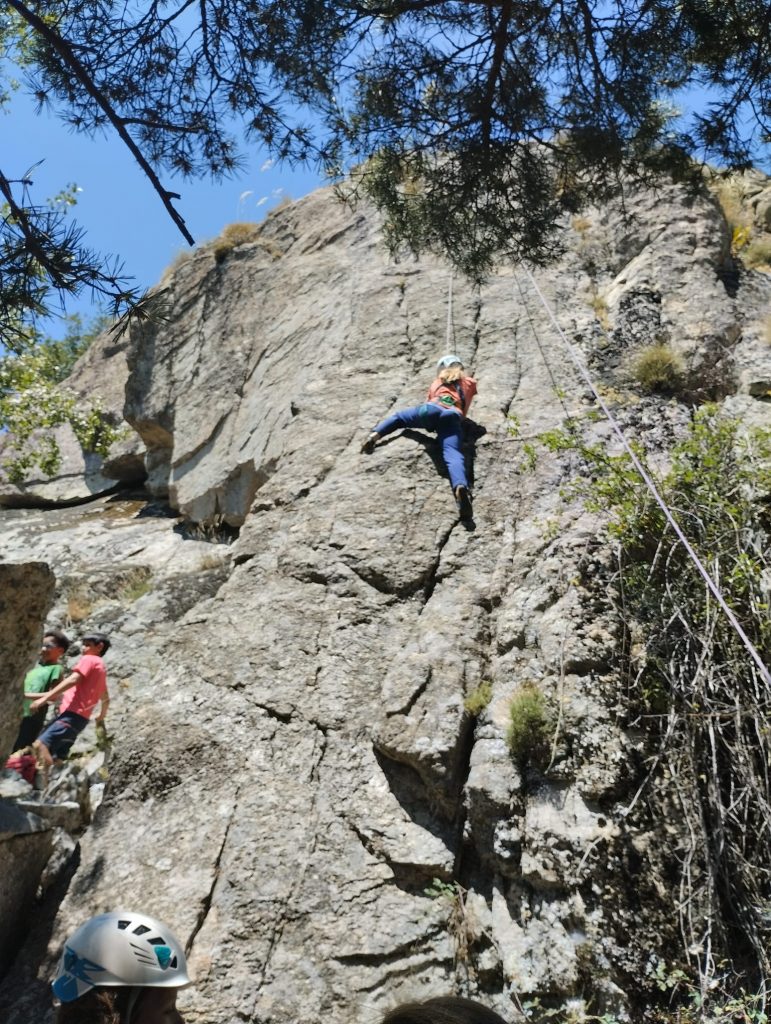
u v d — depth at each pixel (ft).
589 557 20.54
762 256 32.12
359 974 15.92
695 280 30.01
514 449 25.39
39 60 15.69
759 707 16.92
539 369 28.78
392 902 16.78
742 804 16.40
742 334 28.58
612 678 18.43
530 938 15.81
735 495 19.97
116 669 27.04
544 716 18.06
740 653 17.58
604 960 15.11
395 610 21.91
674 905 15.66
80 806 20.72
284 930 16.60
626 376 27.63
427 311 32.48
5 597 15.08
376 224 38.70
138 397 40.27
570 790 17.13
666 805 16.67
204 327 40.47
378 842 17.57
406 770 18.65
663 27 16.70
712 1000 14.55
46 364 45.50
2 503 43.68
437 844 17.39
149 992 6.13
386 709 19.24
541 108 17.24
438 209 18.72
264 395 35.17
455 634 20.71
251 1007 15.60
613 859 16.11
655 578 19.35
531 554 22.02
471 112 17.40
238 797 18.79
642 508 19.93
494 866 16.96
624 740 17.54
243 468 33.83
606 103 16.97
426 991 15.61
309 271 38.93
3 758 15.57
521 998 15.24
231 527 34.63
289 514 25.54
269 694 20.56
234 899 17.06
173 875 17.66
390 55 17.03
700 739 17.07
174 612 29.09
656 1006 14.75
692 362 27.22
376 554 22.99
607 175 18.58
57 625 29.99
